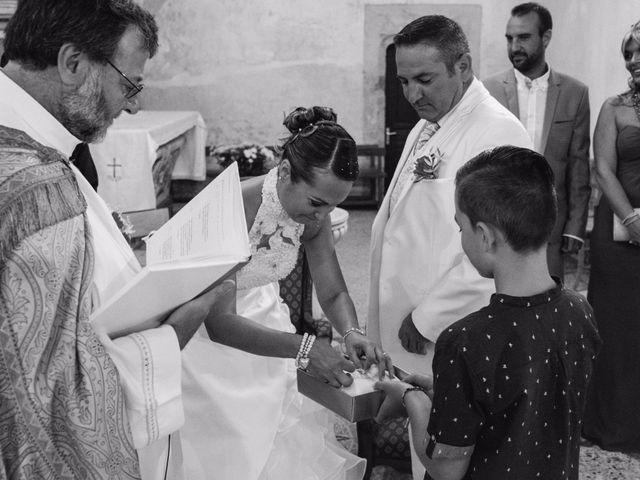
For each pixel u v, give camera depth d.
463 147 2.40
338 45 8.79
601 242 3.24
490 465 1.49
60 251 1.32
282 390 2.45
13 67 1.46
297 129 2.00
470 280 2.33
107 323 1.42
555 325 1.47
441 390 1.47
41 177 1.32
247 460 2.26
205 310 1.60
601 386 3.30
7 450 1.31
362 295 5.35
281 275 2.26
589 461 3.18
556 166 3.73
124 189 6.50
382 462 2.79
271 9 8.73
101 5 1.42
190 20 8.79
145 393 1.47
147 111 8.43
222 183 1.76
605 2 6.63
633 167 3.15
